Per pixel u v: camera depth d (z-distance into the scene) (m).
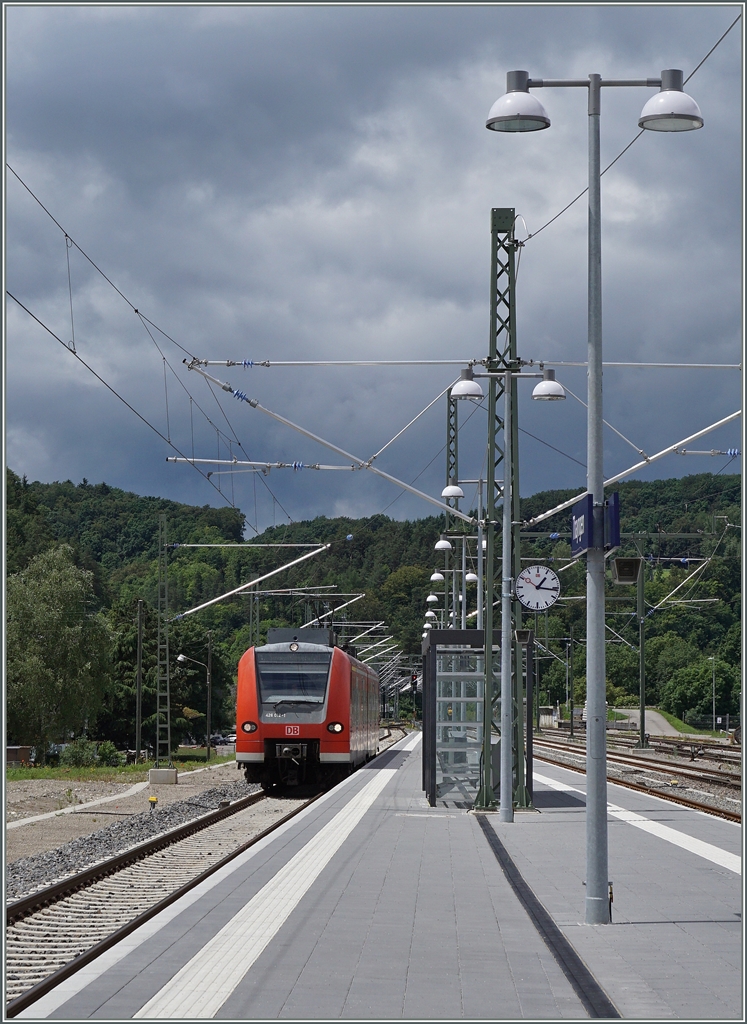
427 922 11.59
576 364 24.11
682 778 38.97
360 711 38.12
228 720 106.88
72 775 41.16
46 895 14.82
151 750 82.06
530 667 25.45
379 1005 8.49
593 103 13.14
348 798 27.38
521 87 13.91
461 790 25.44
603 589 12.64
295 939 10.62
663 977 9.46
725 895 13.46
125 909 14.52
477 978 9.33
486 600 24.20
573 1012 8.40
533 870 15.55
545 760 48.91
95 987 8.88
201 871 17.94
